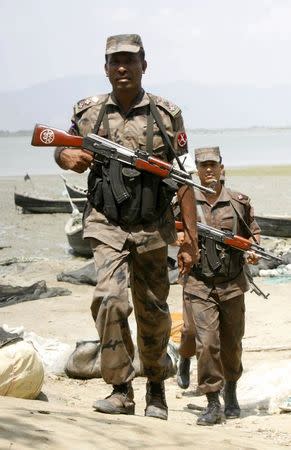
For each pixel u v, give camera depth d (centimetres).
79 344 906
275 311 1240
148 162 557
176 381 902
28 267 1777
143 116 570
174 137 576
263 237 2219
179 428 526
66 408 550
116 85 565
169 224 572
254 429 685
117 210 557
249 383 819
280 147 11856
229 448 493
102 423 496
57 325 1177
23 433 434
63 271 1706
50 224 2545
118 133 568
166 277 577
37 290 1400
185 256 587
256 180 4156
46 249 2103
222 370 729
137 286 575
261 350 1000
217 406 719
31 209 2788
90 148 562
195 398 830
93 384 879
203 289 738
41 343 953
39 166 6650
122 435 473
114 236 559
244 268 752
